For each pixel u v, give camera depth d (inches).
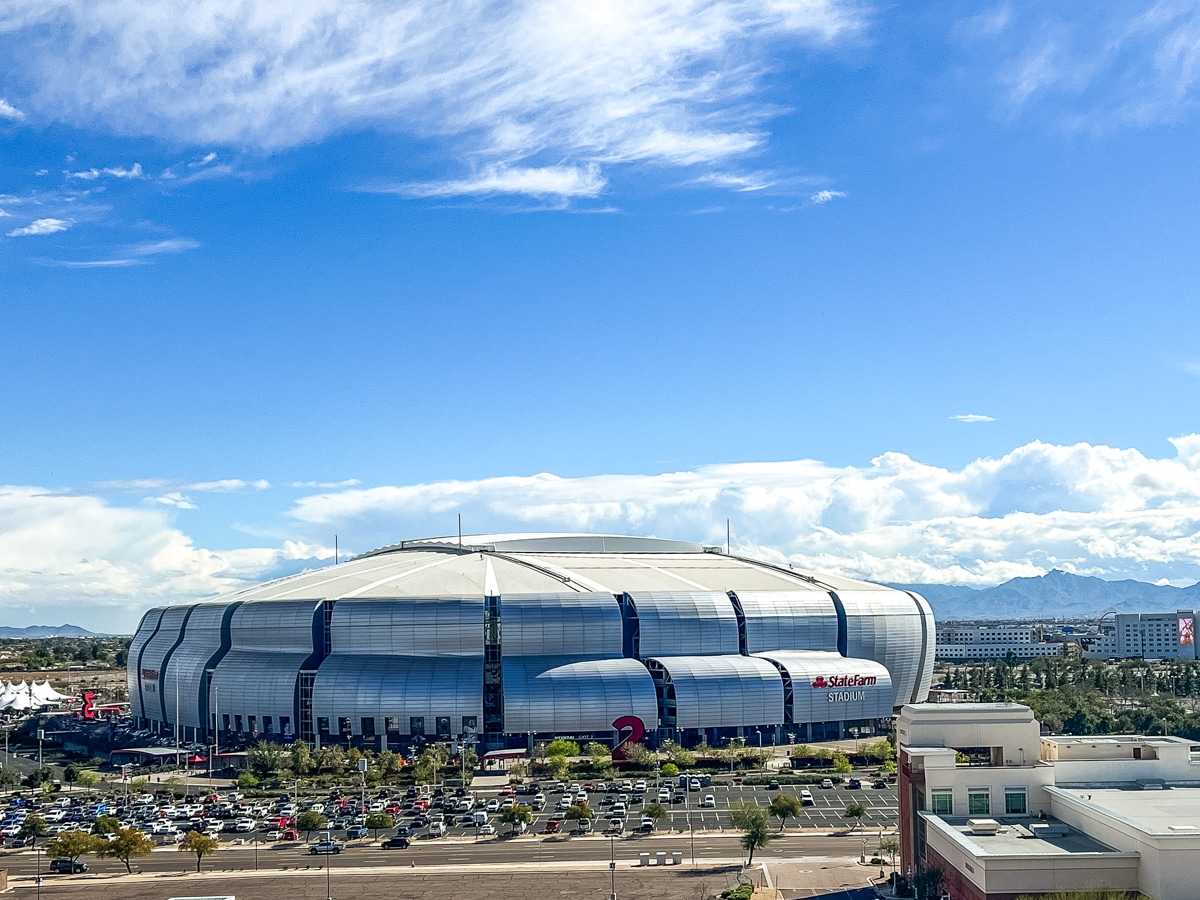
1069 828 4734.3
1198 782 5142.7
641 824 6889.8
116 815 7549.2
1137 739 5442.9
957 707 5290.4
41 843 6948.8
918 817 5152.6
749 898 5226.4
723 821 7096.5
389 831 6948.8
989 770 5064.0
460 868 6023.6
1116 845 4343.0
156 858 6437.0
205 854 6422.2
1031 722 5241.1
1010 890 4200.3
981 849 4370.1
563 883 5669.3
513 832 6860.2
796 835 6688.0
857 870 5797.2
